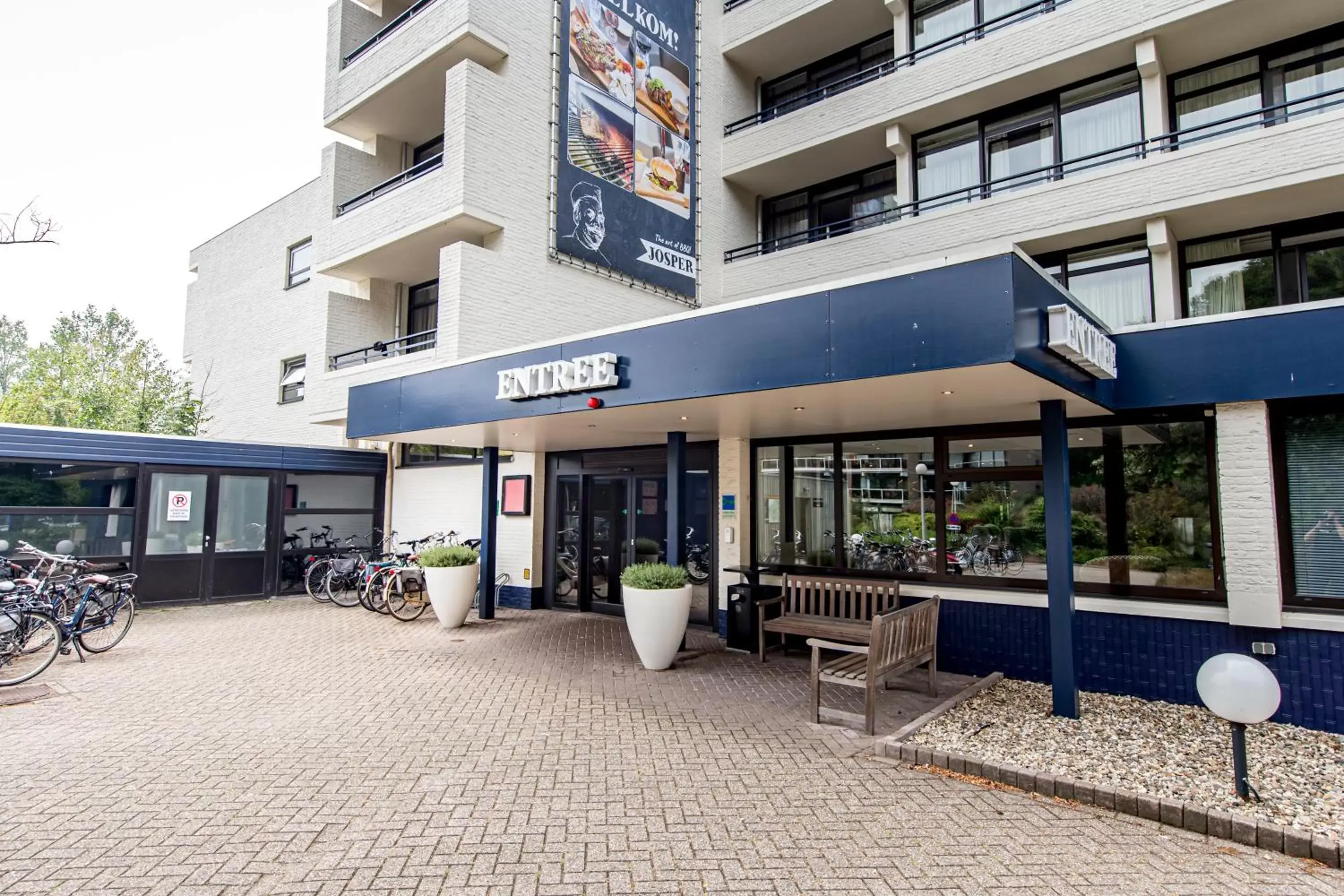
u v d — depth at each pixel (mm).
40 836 3906
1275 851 3881
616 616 11547
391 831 4012
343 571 12664
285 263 18141
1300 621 6289
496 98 10875
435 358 10586
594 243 12031
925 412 7242
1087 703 6723
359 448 14906
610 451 11836
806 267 13180
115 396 20078
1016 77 11164
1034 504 7887
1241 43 10000
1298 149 8766
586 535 12164
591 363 7012
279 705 6500
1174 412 7188
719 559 10367
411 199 11297
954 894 3410
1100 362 5945
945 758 5055
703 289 14008
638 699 6797
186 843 3852
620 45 12742
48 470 10898
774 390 5832
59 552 10875
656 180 13195
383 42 12305
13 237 7469
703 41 14438
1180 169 9547
